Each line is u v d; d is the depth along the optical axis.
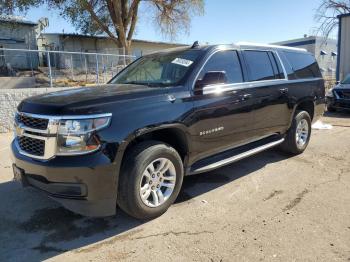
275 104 5.34
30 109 3.48
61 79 16.39
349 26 17.33
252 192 4.52
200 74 4.20
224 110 4.39
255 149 5.11
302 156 6.18
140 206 3.56
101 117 3.26
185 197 4.37
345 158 6.05
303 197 4.32
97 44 33.34
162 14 29.72
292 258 3.01
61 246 3.29
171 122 3.72
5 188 4.74
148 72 4.65
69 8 25.48
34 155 3.40
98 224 3.69
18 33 28.62
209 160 4.48
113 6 27.28
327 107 12.23
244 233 3.45
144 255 3.12
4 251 3.21
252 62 5.09
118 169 3.35
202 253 3.12
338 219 3.71
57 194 3.32
